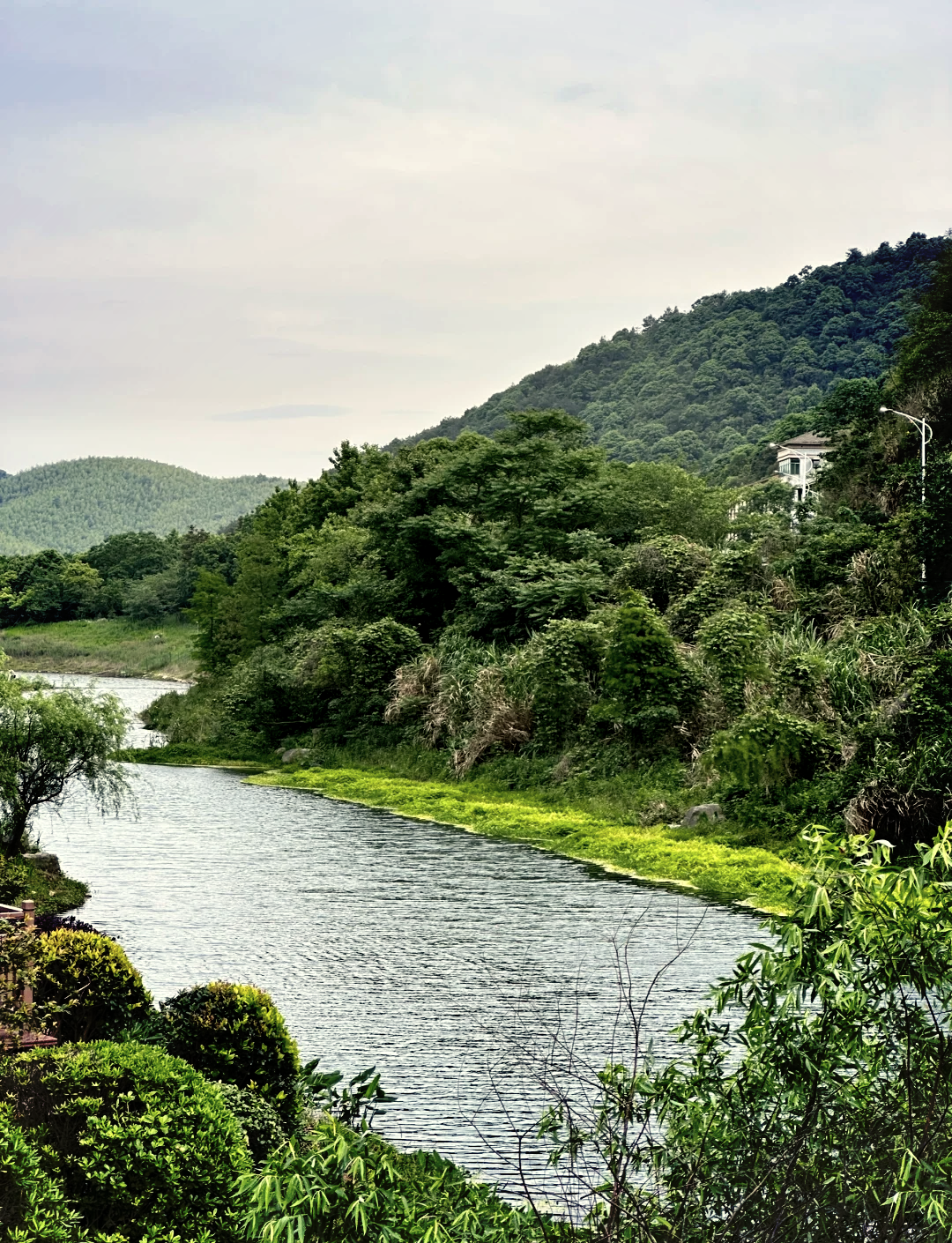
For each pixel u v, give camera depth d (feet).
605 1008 63.16
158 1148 31.30
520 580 188.55
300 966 71.97
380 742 184.14
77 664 433.89
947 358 189.06
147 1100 32.40
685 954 75.31
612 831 119.44
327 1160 25.43
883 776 105.60
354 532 280.51
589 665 156.66
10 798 102.22
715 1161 26.40
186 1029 41.34
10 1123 30.63
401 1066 54.49
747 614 142.92
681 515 210.59
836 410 196.34
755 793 117.39
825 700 123.44
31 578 526.16
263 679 204.23
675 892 96.27
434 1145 45.44
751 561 166.81
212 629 289.94
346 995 65.82
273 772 183.73
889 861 27.89
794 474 333.62
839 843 28.02
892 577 149.89
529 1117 48.39
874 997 26.89
